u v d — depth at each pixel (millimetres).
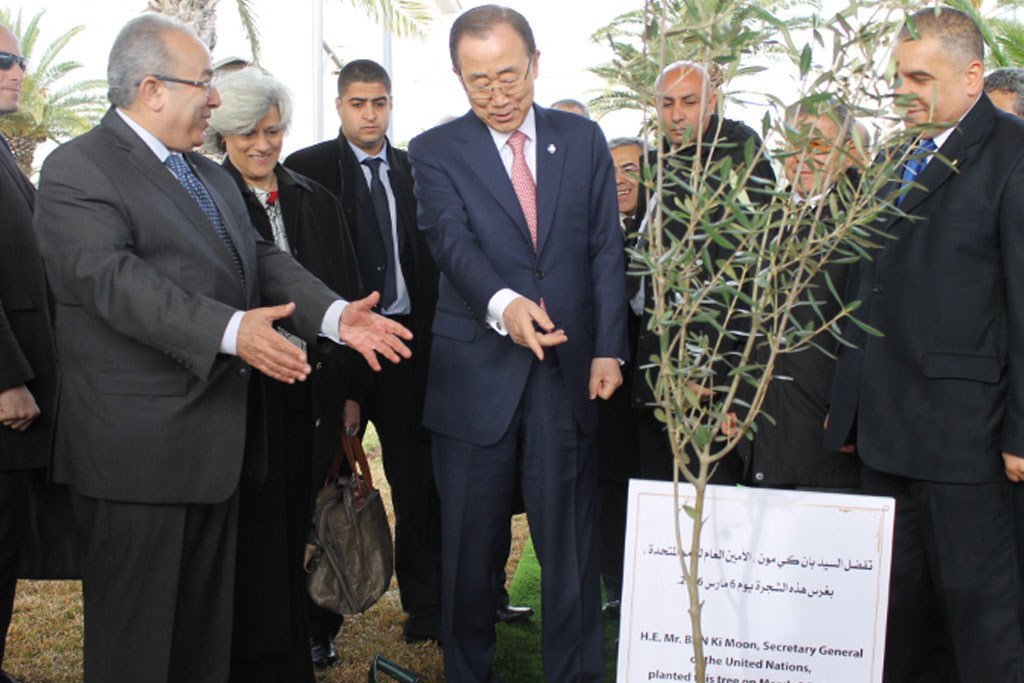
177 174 2275
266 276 2457
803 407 2637
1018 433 2057
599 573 2676
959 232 2131
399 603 3715
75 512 2232
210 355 2010
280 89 2785
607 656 3242
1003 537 2160
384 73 3523
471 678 2650
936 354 2156
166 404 2127
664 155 1594
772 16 1519
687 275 1580
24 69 2998
